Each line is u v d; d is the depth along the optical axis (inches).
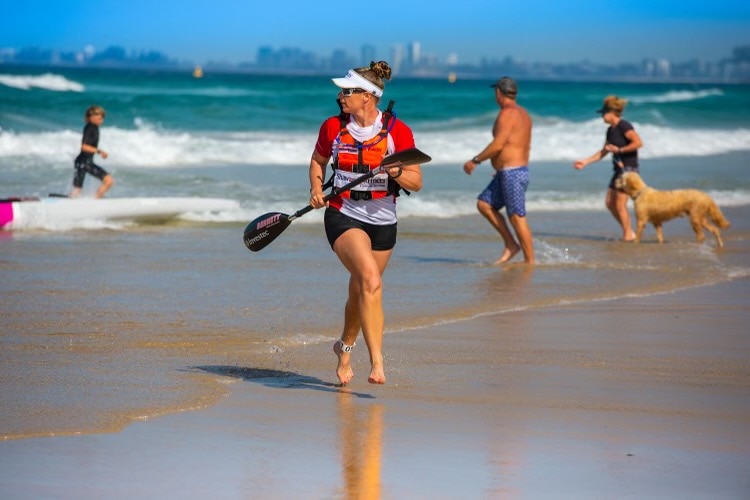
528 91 6624.0
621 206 1102.4
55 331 613.3
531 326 663.1
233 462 385.1
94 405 453.1
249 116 2588.6
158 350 571.2
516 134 903.1
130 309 682.8
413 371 538.3
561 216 1300.4
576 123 2842.0
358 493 356.8
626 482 372.2
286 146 1889.8
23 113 2322.8
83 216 1077.8
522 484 368.5
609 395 497.0
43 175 1443.2
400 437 421.1
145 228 1089.4
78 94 2647.6
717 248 1054.4
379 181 465.4
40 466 373.7
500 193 919.7
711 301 762.2
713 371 550.9
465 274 861.8
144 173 1510.8
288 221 501.4
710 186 1657.2
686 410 471.8
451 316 689.0
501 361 565.9
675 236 1147.9
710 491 364.2
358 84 456.1
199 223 1134.4
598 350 597.9
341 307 709.3
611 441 421.4
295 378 518.3
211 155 1786.4
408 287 794.8
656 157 2242.9
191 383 498.0
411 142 470.6
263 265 878.4
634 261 951.6
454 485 366.0
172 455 390.9
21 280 776.3
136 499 345.4
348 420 443.8
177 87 5078.7
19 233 1024.9
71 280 781.9
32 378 500.4
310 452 399.2
